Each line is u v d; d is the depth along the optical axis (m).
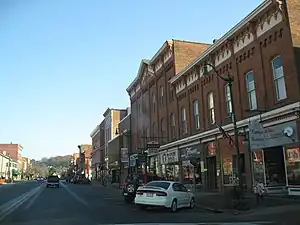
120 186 51.81
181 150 36.06
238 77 25.97
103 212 18.30
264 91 22.88
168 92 40.19
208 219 15.19
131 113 56.12
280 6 21.34
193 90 33.53
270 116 21.91
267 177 22.44
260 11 22.86
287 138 20.69
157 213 17.89
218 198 23.39
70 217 16.09
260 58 23.36
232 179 26.42
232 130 26.30
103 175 81.88
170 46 39.28
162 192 18.50
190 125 33.94
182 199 19.42
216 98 29.05
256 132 21.89
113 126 74.50
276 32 21.92
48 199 28.42
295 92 20.12
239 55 25.80
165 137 40.62
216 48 28.70
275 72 22.12
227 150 27.31
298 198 19.88
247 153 24.36
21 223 14.11
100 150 88.56
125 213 17.84
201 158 31.56
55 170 197.50
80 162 140.12
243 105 25.28
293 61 20.34
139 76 50.44
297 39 20.66
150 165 46.31
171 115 39.31
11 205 22.91
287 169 20.75
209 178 30.55
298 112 19.86
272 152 22.66
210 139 29.95
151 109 46.03
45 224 13.75
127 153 55.38
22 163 166.00
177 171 37.16
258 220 14.37
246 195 22.94
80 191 42.81
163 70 41.69
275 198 21.00
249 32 24.52
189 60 38.97
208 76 30.52
